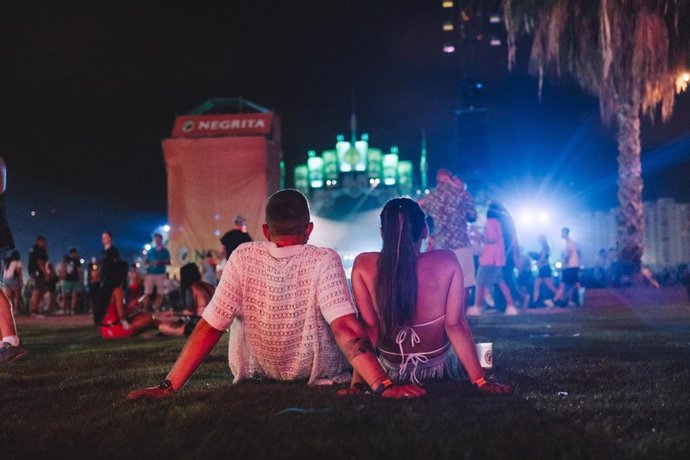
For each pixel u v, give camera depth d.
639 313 12.96
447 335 4.40
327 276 4.19
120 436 3.08
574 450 2.69
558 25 20.17
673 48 20.03
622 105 22.14
